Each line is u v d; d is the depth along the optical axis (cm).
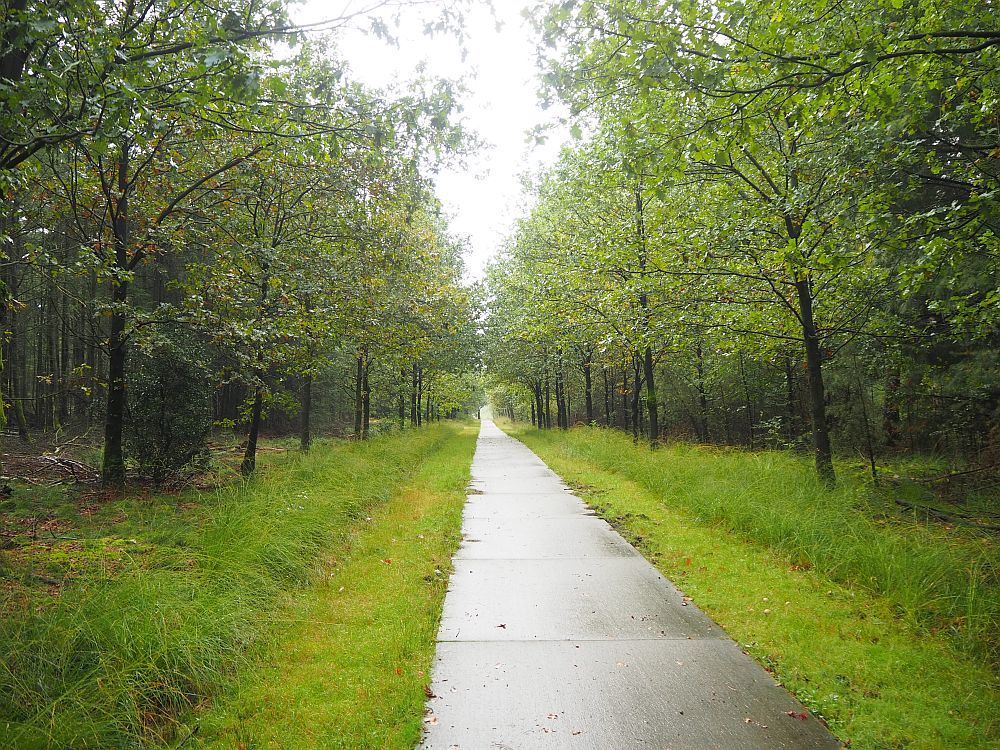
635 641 425
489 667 383
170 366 946
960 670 376
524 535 743
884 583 507
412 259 1485
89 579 408
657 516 838
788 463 1094
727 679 367
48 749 264
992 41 457
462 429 3966
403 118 702
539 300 1584
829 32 502
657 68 460
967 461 1077
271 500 689
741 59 493
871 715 325
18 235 699
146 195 975
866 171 666
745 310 1018
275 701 335
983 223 611
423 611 475
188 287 926
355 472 987
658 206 1073
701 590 533
